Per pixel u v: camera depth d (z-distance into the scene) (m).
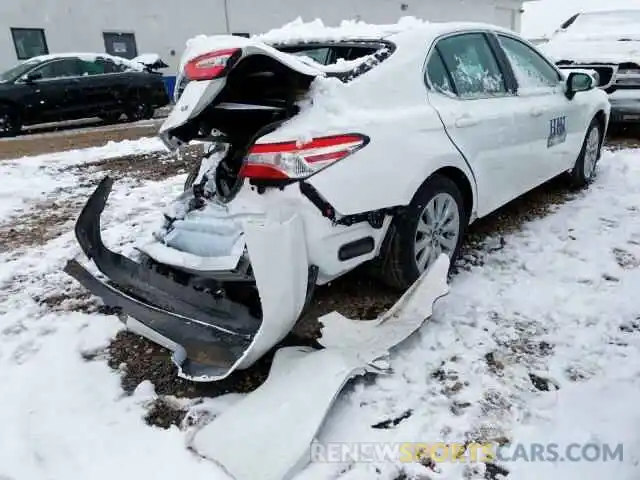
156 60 13.42
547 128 4.06
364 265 2.99
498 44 3.73
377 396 2.31
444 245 3.21
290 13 17.67
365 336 2.58
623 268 3.35
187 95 2.38
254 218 2.35
